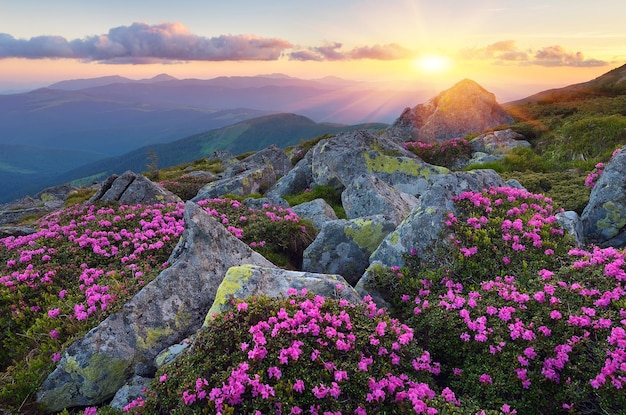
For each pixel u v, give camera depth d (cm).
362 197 1788
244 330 747
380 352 722
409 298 1041
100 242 1639
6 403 852
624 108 4175
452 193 1304
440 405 633
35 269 1449
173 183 3969
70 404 876
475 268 1042
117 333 944
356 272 1368
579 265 894
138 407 712
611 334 675
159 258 1538
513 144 3425
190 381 682
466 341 789
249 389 632
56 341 1030
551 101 6269
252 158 4859
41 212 4550
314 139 5609
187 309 1060
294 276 1046
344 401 634
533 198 1359
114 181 2514
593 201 1346
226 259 1219
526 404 664
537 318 761
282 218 1803
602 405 602
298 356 665
